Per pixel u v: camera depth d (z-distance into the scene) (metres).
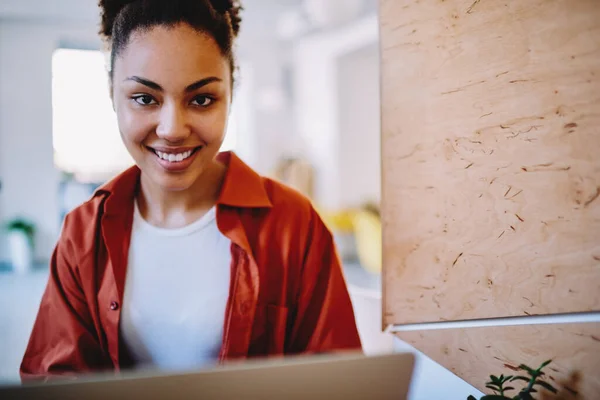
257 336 1.28
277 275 1.30
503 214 1.18
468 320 1.28
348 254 7.96
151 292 1.25
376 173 8.62
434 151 1.33
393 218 1.46
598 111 1.00
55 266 1.32
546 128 1.08
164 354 1.26
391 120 1.44
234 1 1.25
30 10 6.82
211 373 0.73
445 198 1.31
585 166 1.03
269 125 9.19
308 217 1.34
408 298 1.43
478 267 1.24
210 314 1.24
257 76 9.08
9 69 7.23
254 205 1.27
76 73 7.42
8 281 6.26
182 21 1.11
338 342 1.29
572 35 1.03
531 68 1.11
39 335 1.31
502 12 1.15
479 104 1.21
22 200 7.34
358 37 7.66
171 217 1.28
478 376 1.26
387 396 0.79
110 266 1.25
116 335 1.25
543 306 1.11
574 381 1.05
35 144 7.35
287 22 6.52
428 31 1.32
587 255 1.03
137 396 0.71
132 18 1.12
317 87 8.74
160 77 1.11
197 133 1.16
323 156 8.73
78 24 7.34
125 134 1.17
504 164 1.17
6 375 3.26
